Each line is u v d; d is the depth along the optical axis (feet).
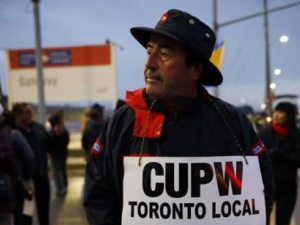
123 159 4.36
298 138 12.18
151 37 4.36
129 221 4.29
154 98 4.36
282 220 12.30
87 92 54.29
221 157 4.35
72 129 61.72
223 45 19.95
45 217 15.02
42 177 14.71
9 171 9.78
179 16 4.21
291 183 12.28
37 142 14.51
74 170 36.96
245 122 4.68
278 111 12.23
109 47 53.31
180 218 4.23
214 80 4.71
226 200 4.30
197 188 4.24
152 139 4.31
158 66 4.25
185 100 4.32
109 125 4.60
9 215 9.76
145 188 4.27
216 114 4.51
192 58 4.33
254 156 4.53
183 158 4.25
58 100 55.16
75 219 18.79
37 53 36.35
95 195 4.61
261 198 4.48
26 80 55.31
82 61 54.65
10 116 13.12
